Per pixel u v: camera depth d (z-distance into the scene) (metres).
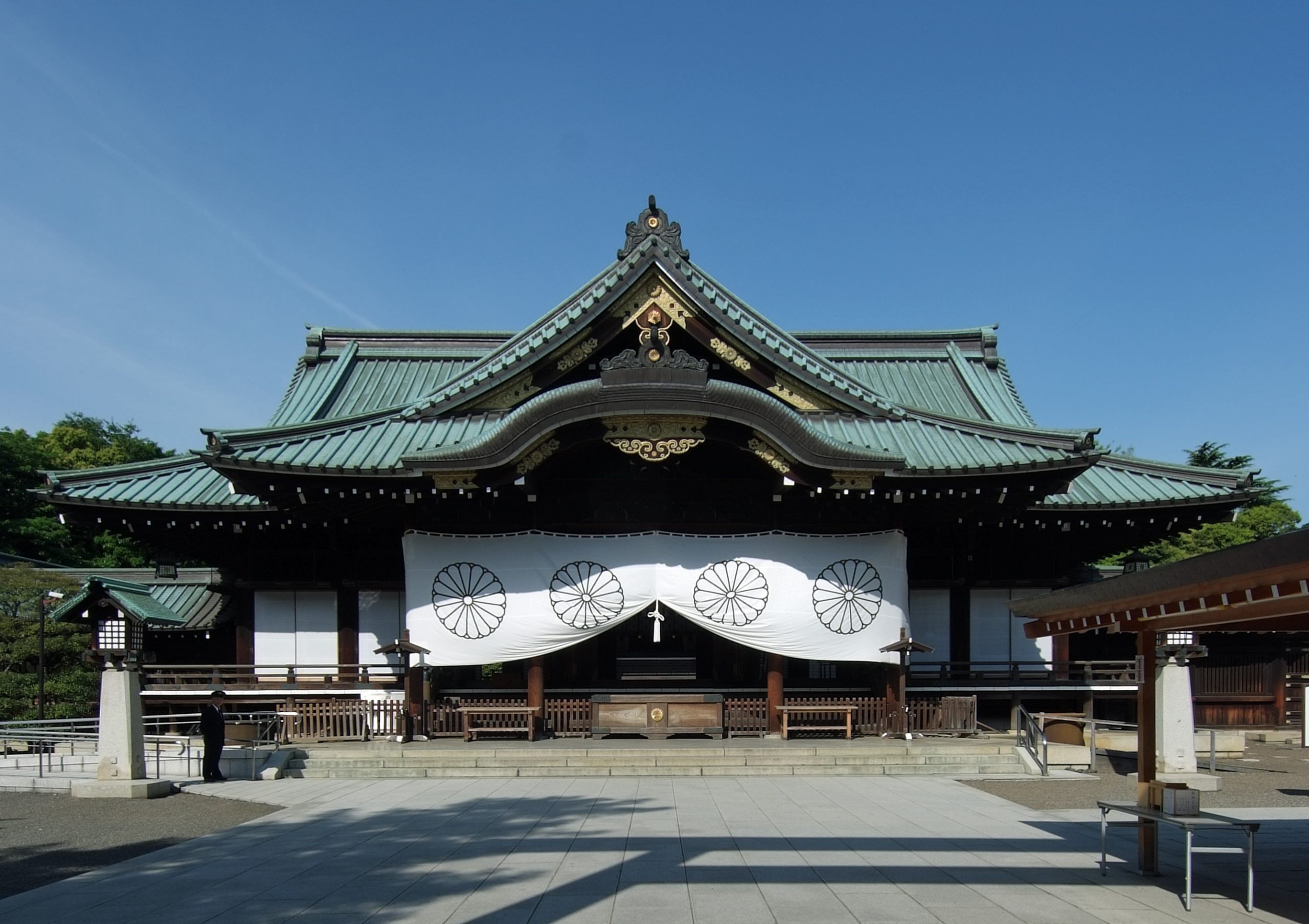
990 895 9.63
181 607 25.44
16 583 28.52
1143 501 22.31
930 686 22.66
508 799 15.77
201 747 21.61
